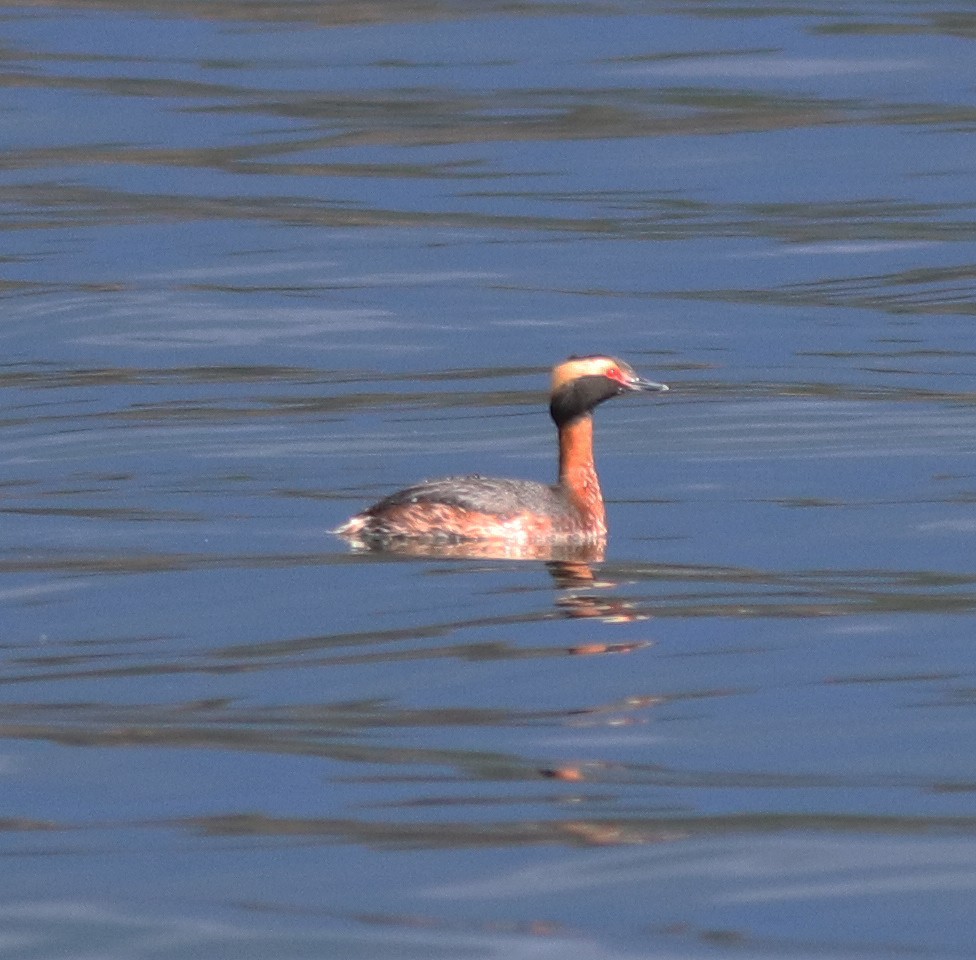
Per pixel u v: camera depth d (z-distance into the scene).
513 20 49.69
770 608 15.04
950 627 14.46
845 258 31.28
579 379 17.47
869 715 12.66
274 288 29.78
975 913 9.92
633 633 14.44
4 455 21.41
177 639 14.48
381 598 15.41
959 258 31.09
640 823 11.02
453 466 20.91
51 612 15.20
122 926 9.90
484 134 39.88
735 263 31.08
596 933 9.77
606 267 30.89
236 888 10.28
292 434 22.23
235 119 41.34
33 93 43.44
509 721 12.63
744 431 21.97
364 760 11.98
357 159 38.25
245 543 17.23
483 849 10.69
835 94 42.56
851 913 9.95
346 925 9.88
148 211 34.66
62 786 11.67
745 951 9.56
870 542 17.09
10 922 9.95
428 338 27.17
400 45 47.66
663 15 49.78
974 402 23.11
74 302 28.98
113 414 23.36
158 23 50.31
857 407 22.98
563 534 17.16
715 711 12.76
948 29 48.00
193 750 12.19
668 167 37.34
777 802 11.30
